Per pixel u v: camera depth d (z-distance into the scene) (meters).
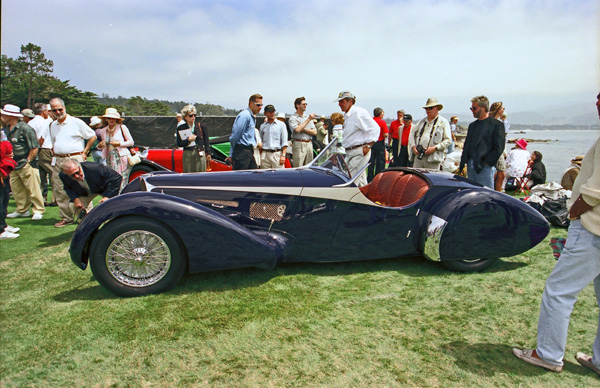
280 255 3.19
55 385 1.92
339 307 2.78
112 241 2.81
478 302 2.87
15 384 1.92
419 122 5.52
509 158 7.69
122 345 2.27
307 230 3.31
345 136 5.39
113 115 5.78
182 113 6.13
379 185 4.23
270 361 2.12
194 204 2.95
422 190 3.54
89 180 4.40
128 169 6.21
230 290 3.05
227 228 2.92
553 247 2.34
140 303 2.81
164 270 2.94
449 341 2.33
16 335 2.37
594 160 1.79
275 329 2.46
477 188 3.47
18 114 5.27
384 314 2.68
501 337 2.38
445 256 3.33
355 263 3.70
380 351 2.22
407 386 1.92
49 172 6.71
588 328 2.49
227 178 3.47
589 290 3.06
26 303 2.83
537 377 2.00
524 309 2.76
